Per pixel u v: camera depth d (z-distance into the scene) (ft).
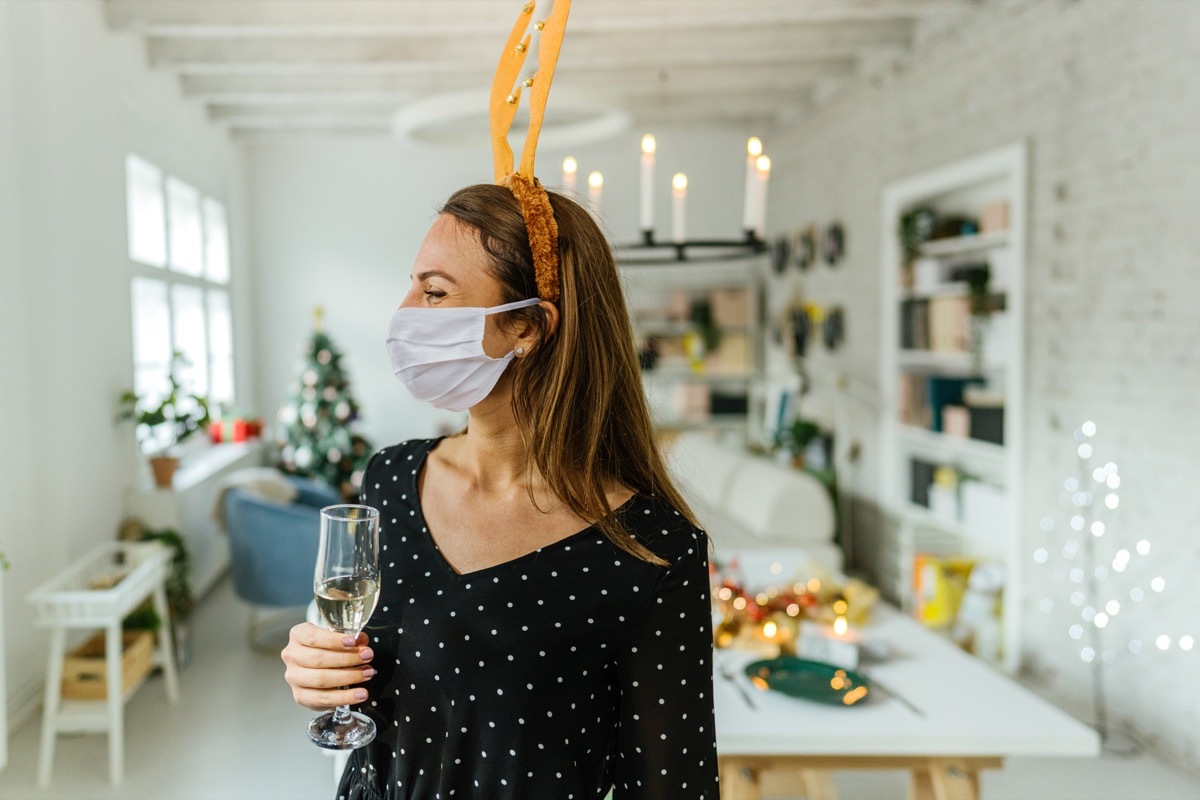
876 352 17.28
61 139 11.60
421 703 3.22
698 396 23.94
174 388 14.12
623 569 3.14
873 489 17.40
